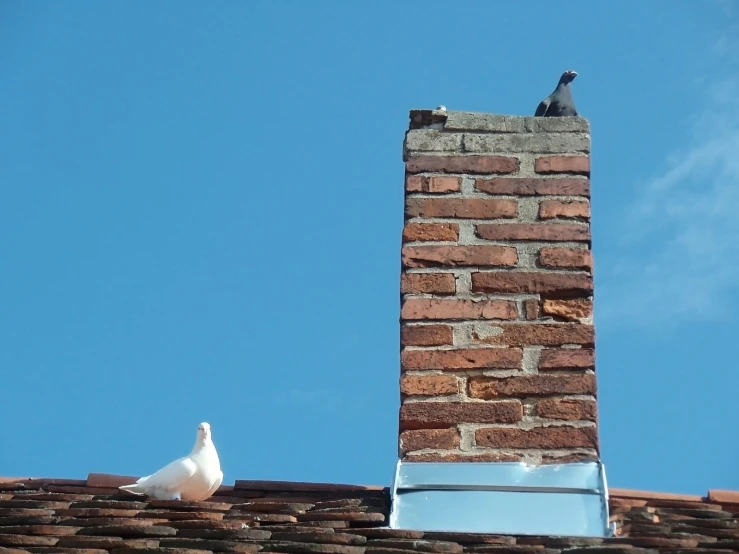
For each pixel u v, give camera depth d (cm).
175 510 945
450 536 856
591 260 999
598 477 916
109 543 848
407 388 959
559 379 957
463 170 1037
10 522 916
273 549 835
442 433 943
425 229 1012
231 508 948
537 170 1035
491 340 973
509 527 891
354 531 870
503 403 952
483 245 1006
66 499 987
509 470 923
